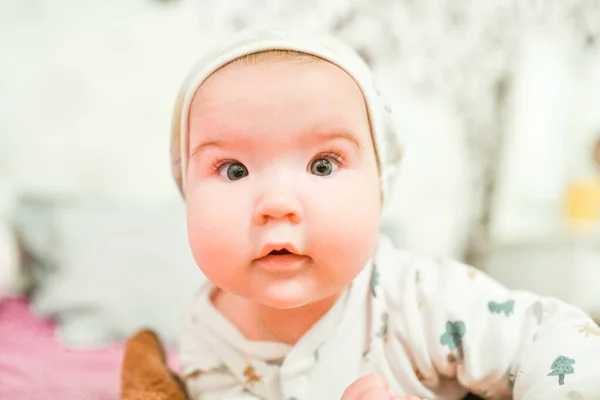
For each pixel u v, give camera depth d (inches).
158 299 52.4
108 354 47.7
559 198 85.6
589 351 20.3
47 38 66.5
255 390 24.8
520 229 81.8
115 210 59.2
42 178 67.0
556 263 72.2
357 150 20.6
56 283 55.1
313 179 19.5
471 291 24.1
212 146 20.1
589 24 84.7
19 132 66.3
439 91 76.9
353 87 21.5
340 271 19.6
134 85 68.2
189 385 27.4
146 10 67.8
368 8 72.4
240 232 19.2
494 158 81.4
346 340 24.1
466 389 25.3
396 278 25.7
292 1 70.3
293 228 18.8
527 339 22.4
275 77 19.7
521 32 81.1
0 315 56.0
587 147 86.5
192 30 68.7
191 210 20.6
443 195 78.2
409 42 74.7
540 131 83.5
